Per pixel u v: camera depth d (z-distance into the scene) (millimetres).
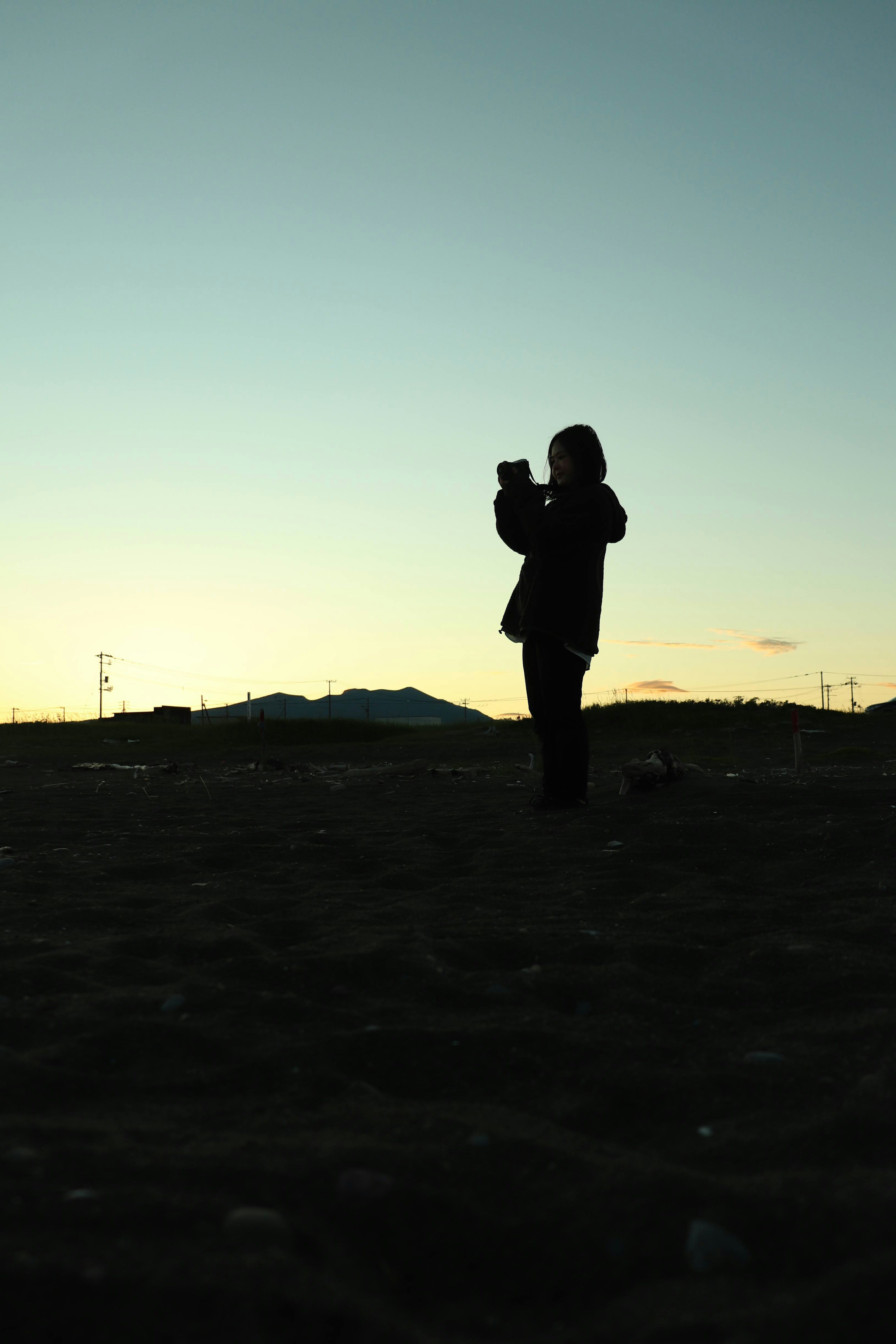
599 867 4488
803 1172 1442
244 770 15297
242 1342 1012
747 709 27344
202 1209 1263
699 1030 2215
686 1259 1204
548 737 6676
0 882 4199
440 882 4348
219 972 2689
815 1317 1061
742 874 4332
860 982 2506
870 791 6617
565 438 6410
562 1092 1852
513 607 6750
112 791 10594
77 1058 1960
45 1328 1018
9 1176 1335
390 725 33438
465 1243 1260
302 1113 1710
